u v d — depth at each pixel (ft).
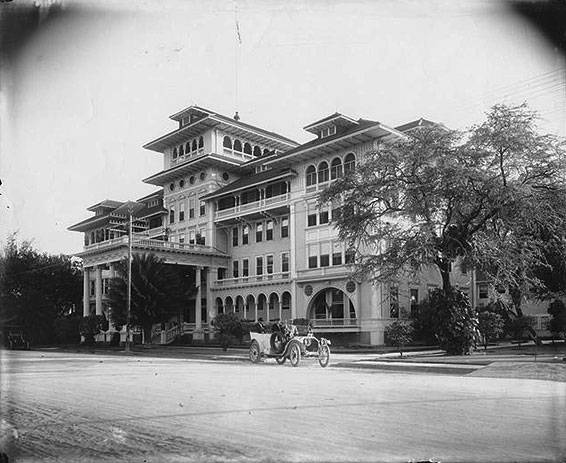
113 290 148.46
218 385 44.39
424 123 92.38
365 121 136.46
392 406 31.17
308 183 146.61
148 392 39.45
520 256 85.87
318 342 74.74
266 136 185.06
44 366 72.64
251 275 165.89
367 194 90.38
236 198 169.78
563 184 80.38
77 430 24.86
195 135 182.19
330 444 21.53
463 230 86.58
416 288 137.69
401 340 109.09
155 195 206.28
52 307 173.88
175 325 175.42
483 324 99.04
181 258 168.55
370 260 94.07
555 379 48.39
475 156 80.07
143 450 21.02
